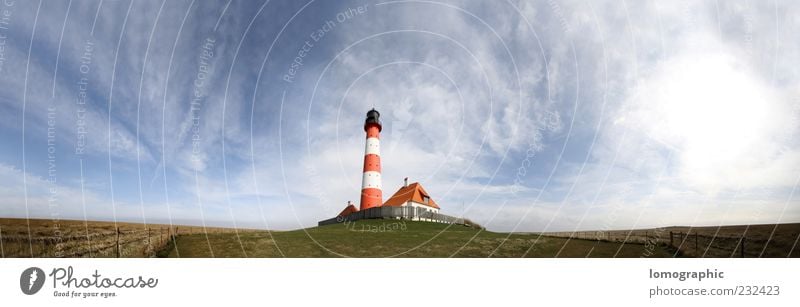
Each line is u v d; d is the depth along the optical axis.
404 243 20.50
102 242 15.21
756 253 15.59
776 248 15.70
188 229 20.52
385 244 20.09
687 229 21.95
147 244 15.84
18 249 13.20
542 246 19.53
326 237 22.12
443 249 19.03
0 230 13.98
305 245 18.80
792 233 17.09
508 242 20.81
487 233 26.20
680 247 17.48
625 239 20.30
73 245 14.34
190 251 15.91
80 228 16.58
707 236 19.08
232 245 17.45
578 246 19.19
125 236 16.80
